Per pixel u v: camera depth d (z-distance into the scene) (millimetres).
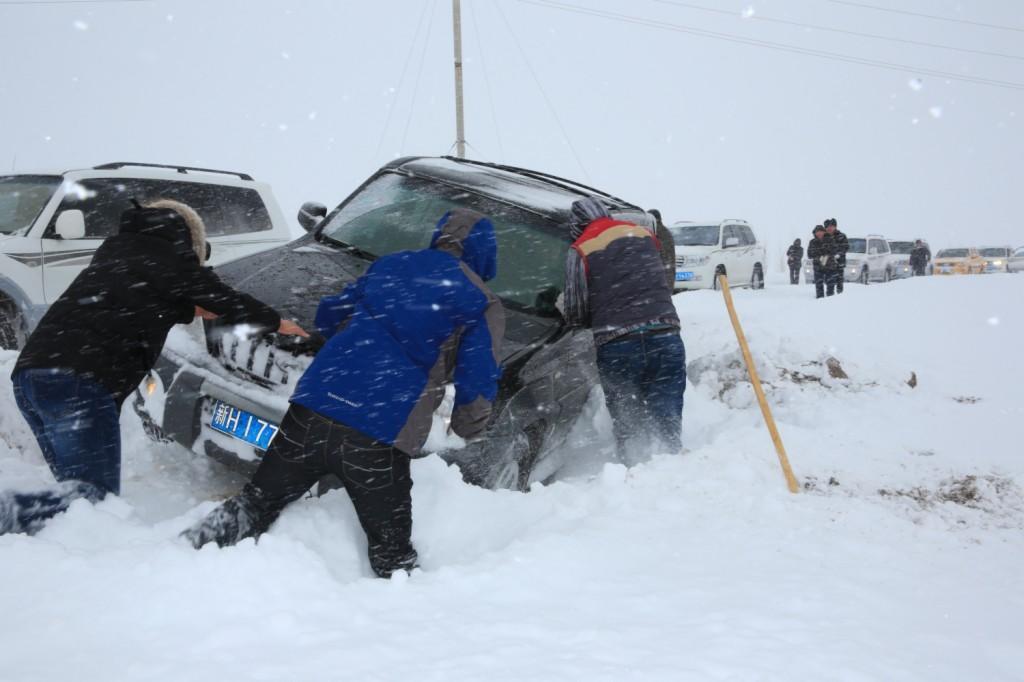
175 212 3537
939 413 5918
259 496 3191
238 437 3891
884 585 3137
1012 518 4055
